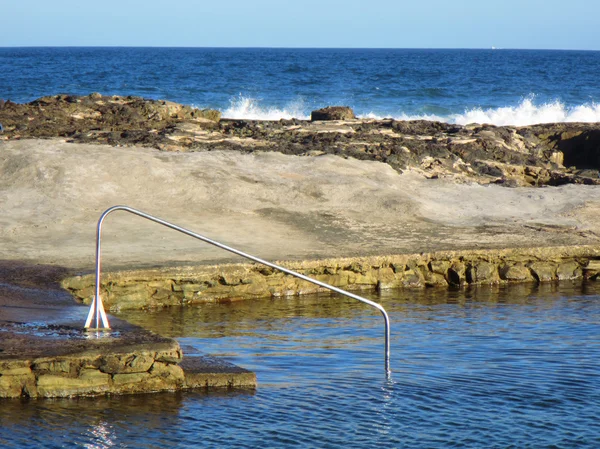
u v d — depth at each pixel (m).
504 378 10.41
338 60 158.25
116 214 17.36
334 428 8.74
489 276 16.47
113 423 8.60
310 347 11.76
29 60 143.88
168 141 25.11
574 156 30.00
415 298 15.25
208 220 17.36
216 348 11.56
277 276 15.13
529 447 8.39
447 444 8.43
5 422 8.46
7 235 15.69
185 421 8.75
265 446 8.25
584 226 18.41
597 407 9.52
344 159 22.73
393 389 9.93
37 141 22.39
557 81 85.06
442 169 24.30
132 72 94.81
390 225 17.97
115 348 9.35
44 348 9.30
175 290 14.30
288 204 18.80
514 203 20.17
